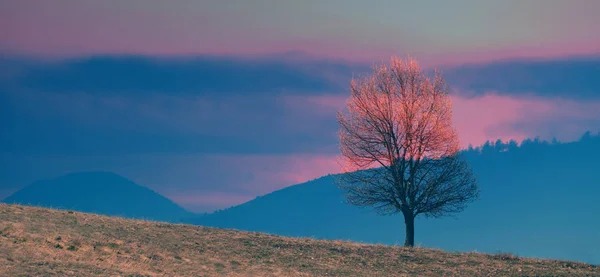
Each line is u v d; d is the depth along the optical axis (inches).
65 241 1185.4
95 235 1288.1
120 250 1203.9
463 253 1450.5
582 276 1246.3
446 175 1636.3
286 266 1258.6
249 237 1462.8
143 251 1226.0
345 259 1341.0
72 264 1024.2
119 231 1357.0
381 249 1444.4
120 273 1021.2
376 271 1269.7
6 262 978.1
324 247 1427.2
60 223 1328.7
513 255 1437.0
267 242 1430.9
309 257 1337.4
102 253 1160.8
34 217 1342.3
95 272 998.4
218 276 1127.6
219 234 1466.5
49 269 972.6
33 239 1160.2
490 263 1350.9
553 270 1293.1
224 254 1299.2
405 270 1286.9
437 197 1635.1
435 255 1413.6
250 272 1185.4
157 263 1159.6
